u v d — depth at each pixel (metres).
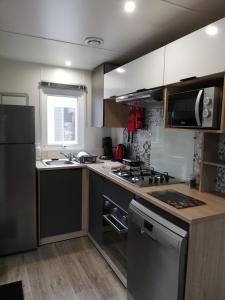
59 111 3.39
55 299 1.86
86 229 2.93
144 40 2.23
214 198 1.67
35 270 2.22
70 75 3.35
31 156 2.48
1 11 1.71
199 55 1.56
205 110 1.51
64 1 1.56
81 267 2.28
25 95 3.12
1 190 2.38
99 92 3.16
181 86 1.92
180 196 1.69
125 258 2.01
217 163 1.71
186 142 2.20
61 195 2.74
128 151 3.22
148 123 2.78
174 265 1.32
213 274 1.40
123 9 1.66
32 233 2.57
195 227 1.29
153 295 1.52
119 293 1.94
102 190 2.42
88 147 3.60
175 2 1.56
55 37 2.20
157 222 1.46
